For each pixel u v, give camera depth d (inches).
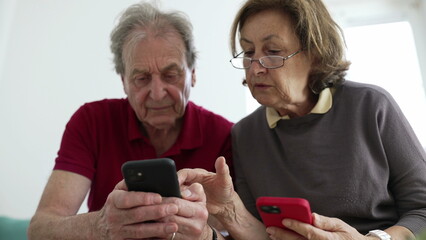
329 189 38.2
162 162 25.4
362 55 90.7
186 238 28.4
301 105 42.7
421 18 90.3
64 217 34.6
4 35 92.5
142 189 27.2
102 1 95.8
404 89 86.9
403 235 32.8
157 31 43.5
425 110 84.5
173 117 45.3
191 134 48.0
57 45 93.9
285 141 42.0
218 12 91.4
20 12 95.4
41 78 92.1
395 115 39.1
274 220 29.6
